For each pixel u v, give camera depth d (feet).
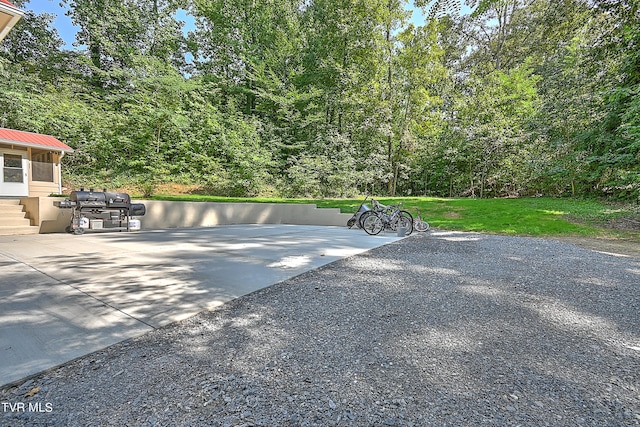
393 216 26.61
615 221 29.07
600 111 36.83
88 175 44.57
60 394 5.09
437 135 61.36
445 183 64.44
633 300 10.21
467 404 5.03
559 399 5.21
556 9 25.76
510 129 49.90
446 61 75.05
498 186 55.88
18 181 34.37
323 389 5.37
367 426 4.50
